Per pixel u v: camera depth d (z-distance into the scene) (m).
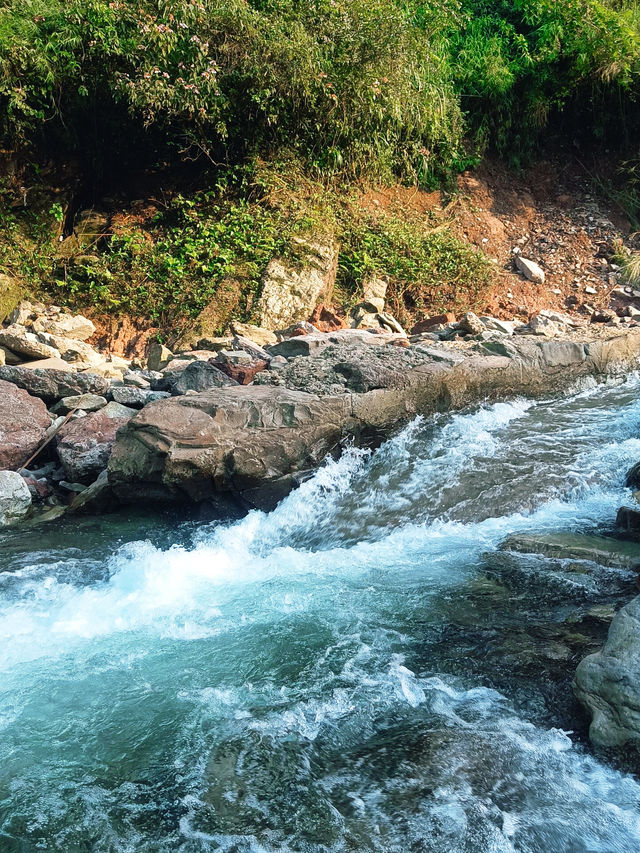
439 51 12.03
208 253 9.73
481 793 2.69
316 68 10.07
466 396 6.62
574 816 2.57
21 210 10.12
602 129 12.74
